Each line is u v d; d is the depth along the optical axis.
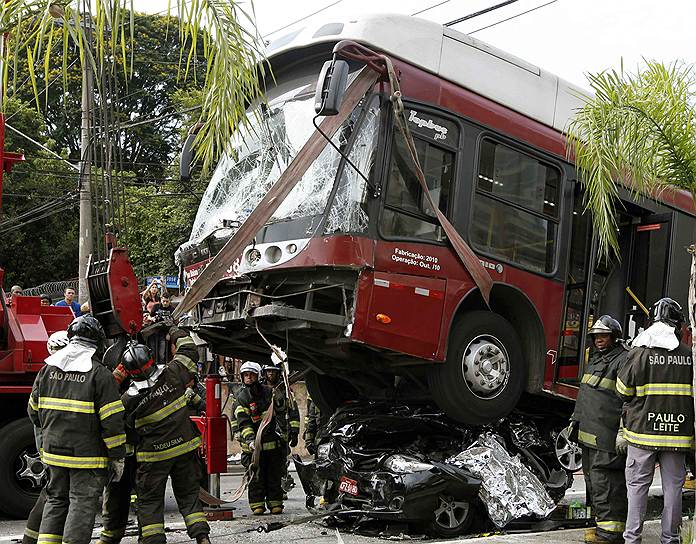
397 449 8.31
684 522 8.02
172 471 6.84
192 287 7.15
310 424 12.90
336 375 9.09
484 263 8.18
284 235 7.53
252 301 7.64
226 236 8.16
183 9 5.25
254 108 6.46
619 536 7.29
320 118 7.80
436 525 7.73
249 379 9.42
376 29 7.75
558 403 9.33
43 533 6.28
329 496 8.78
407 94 7.79
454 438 8.57
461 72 8.30
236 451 15.00
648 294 9.78
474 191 8.20
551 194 8.94
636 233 9.99
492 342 8.25
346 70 6.89
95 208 7.71
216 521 8.97
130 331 7.70
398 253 7.50
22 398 9.30
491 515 7.86
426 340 7.62
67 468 6.24
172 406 6.77
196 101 20.52
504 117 8.55
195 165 8.96
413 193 7.72
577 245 9.21
